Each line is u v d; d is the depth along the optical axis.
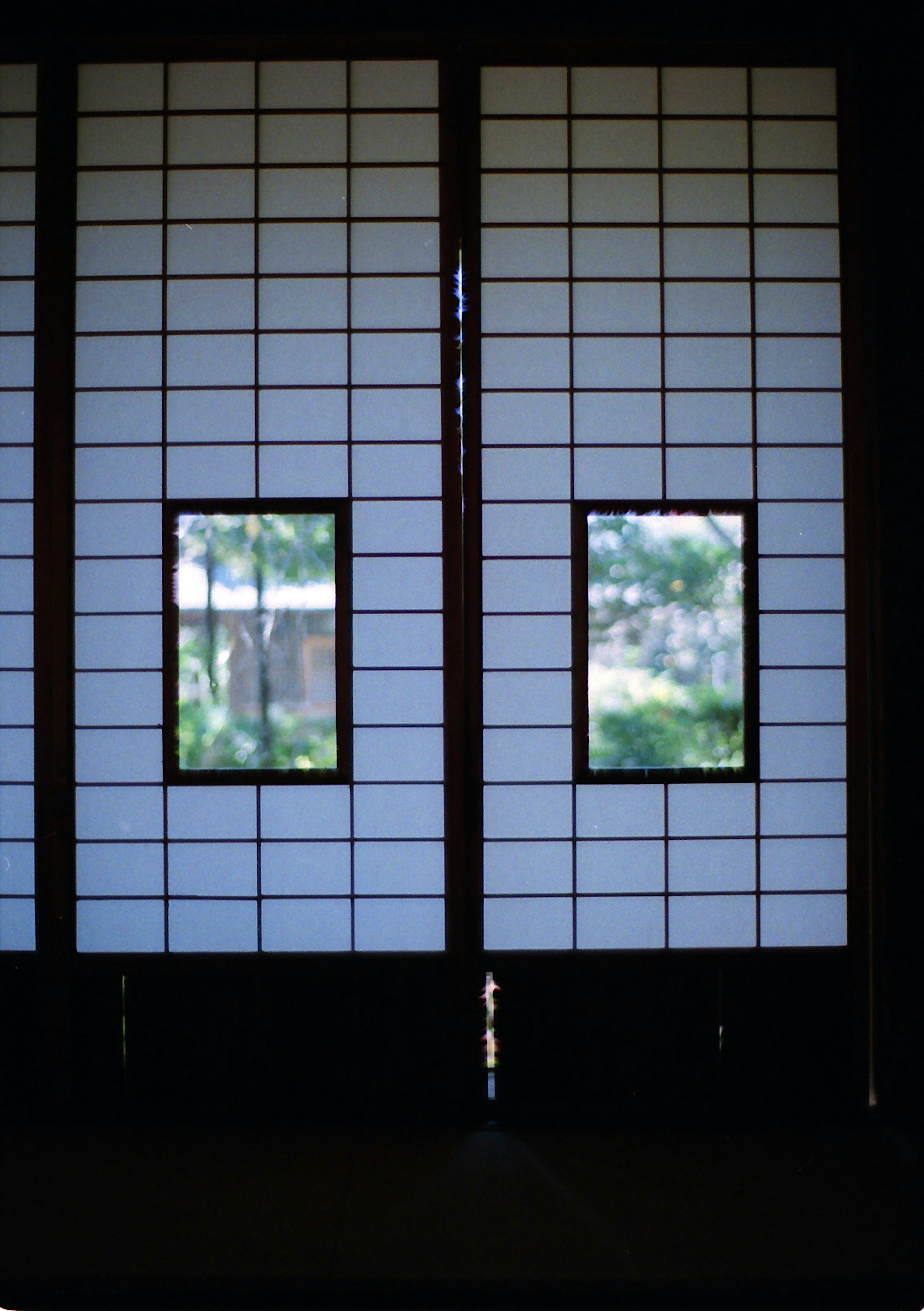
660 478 3.03
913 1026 2.94
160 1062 3.01
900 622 2.96
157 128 3.03
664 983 3.01
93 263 3.03
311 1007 3.01
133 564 3.03
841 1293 2.20
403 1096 3.00
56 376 3.00
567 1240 2.36
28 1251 2.33
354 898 3.02
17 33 2.98
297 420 3.03
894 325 2.96
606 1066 3.01
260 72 3.03
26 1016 3.01
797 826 3.03
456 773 3.00
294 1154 2.79
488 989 3.01
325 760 3.03
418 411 3.03
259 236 3.03
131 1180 2.64
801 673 3.04
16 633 3.02
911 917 2.94
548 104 3.03
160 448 3.03
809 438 3.03
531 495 3.03
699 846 3.03
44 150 3.01
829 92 3.04
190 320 3.03
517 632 3.03
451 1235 2.38
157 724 3.02
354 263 3.03
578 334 3.03
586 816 3.02
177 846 3.01
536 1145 2.85
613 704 3.03
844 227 3.04
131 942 3.02
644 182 3.04
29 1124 2.97
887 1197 2.55
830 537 3.04
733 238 3.04
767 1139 2.89
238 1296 2.19
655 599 3.04
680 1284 2.21
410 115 3.03
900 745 2.96
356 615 3.02
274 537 3.03
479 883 3.01
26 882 3.03
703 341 3.04
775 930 3.03
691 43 2.99
